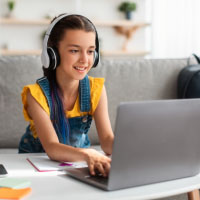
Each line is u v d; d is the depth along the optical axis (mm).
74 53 1273
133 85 2037
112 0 5555
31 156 1264
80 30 1258
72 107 1495
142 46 5805
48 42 1338
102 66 2023
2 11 5027
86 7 5430
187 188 863
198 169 979
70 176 959
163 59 2162
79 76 1293
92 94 1504
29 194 794
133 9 5523
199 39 4723
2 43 5066
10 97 1875
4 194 773
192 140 922
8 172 1012
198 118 907
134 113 791
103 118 1488
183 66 2150
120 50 5637
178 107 857
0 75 1876
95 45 1351
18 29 5109
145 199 798
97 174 944
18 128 1887
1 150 1852
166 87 2098
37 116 1340
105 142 1408
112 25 5398
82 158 1052
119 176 818
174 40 5055
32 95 1364
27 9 5141
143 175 860
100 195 789
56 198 768
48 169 1033
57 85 1444
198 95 1975
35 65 1926
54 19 1352
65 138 1450
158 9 5219
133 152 818
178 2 4949
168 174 911
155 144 849
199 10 4680
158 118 831
